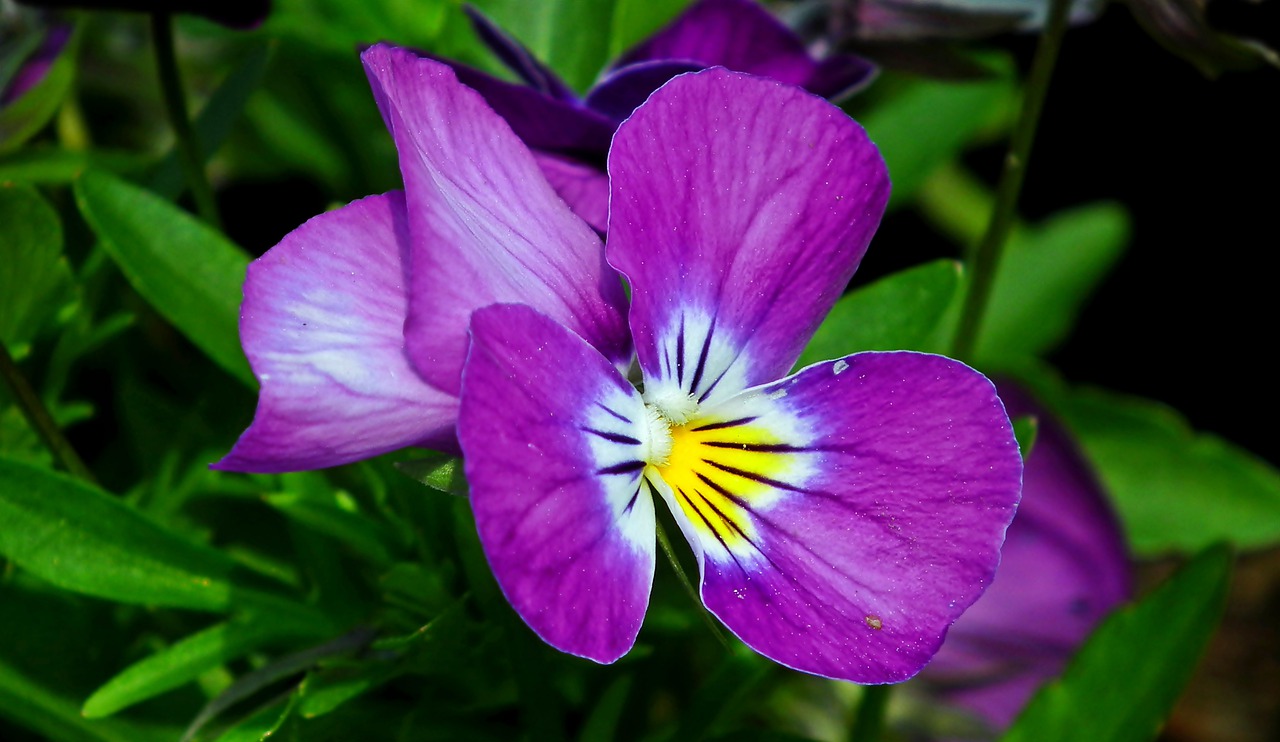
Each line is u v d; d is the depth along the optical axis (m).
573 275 0.20
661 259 0.20
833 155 0.20
